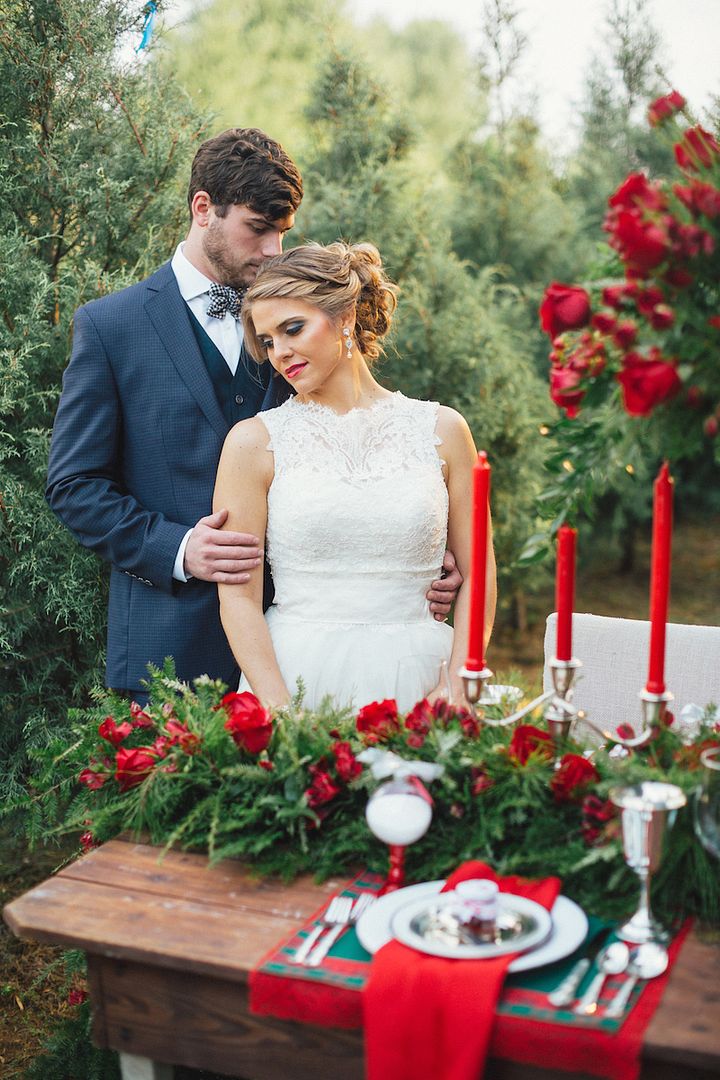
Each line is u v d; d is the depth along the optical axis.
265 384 2.71
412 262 4.62
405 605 2.40
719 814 1.33
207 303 2.67
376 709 1.72
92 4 3.37
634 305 1.35
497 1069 1.27
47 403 3.24
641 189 1.33
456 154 6.56
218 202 2.54
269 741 1.69
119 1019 1.48
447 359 4.53
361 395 2.45
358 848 1.58
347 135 4.91
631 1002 1.25
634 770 1.41
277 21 8.03
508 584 5.60
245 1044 1.40
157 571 2.51
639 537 8.34
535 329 6.15
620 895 1.48
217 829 1.62
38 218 3.45
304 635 2.38
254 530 2.43
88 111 3.38
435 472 2.44
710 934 1.41
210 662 2.62
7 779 3.26
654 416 1.33
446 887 1.46
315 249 2.30
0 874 3.47
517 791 1.56
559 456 1.44
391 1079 1.24
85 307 2.68
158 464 2.64
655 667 1.48
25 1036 2.77
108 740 1.83
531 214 6.41
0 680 3.28
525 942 1.31
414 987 1.24
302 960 1.34
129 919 1.47
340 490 2.35
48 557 3.15
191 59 7.88
